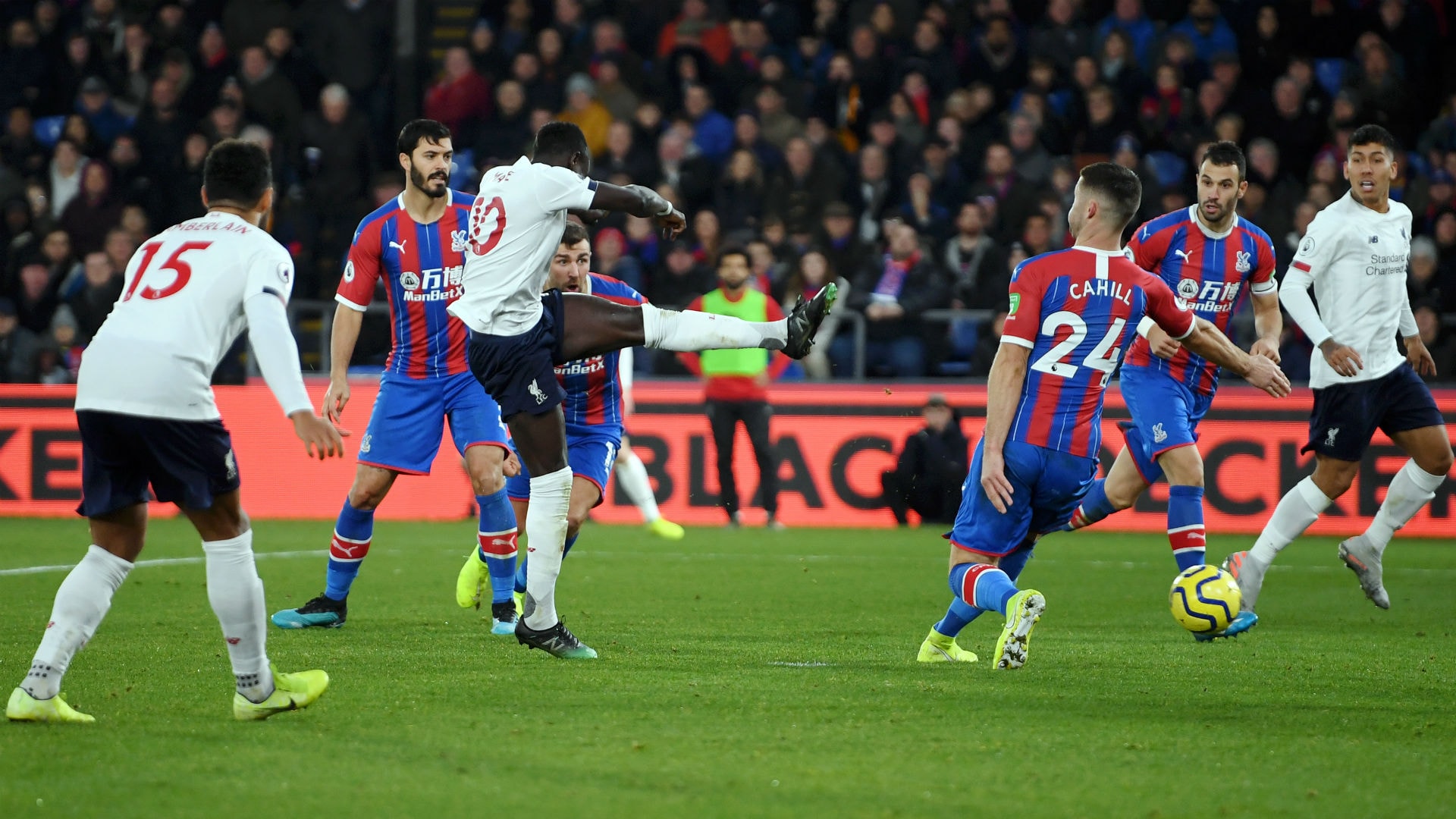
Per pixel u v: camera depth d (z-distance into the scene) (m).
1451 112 57.25
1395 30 59.41
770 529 47.47
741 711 16.98
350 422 50.50
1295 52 59.97
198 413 15.34
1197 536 25.53
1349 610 29.06
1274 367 20.50
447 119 60.41
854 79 59.25
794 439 49.16
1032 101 56.88
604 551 40.06
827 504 48.91
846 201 55.75
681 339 21.03
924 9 61.47
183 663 20.41
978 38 59.31
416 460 25.11
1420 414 27.86
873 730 15.96
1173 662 21.44
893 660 21.39
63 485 49.66
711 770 14.00
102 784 13.34
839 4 62.28
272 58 60.56
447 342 25.09
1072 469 19.86
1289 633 25.31
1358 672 20.58
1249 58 58.44
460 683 18.81
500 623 24.25
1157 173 55.66
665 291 53.69
